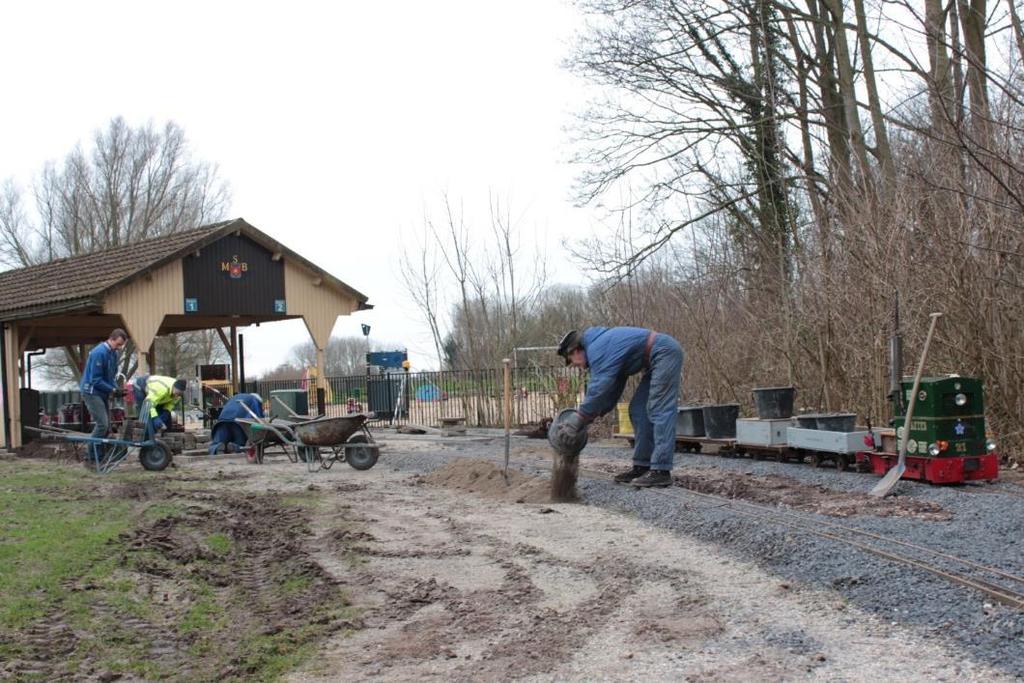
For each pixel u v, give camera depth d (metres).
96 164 46.78
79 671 5.57
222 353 47.16
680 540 8.82
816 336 16.53
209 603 7.21
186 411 33.19
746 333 19.23
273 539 9.60
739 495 10.82
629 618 6.46
